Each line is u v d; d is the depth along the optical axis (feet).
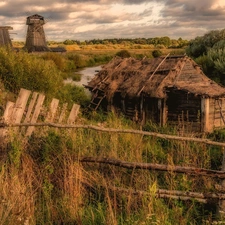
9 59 49.21
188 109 47.88
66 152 20.72
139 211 17.29
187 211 17.40
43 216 17.17
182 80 51.96
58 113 30.60
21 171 19.83
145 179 20.45
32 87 49.14
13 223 14.99
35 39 229.25
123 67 61.11
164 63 55.42
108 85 58.34
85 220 16.92
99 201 18.61
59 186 19.85
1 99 36.94
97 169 21.02
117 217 17.07
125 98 55.16
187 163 23.30
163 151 29.12
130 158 23.24
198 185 20.95
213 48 89.66
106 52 316.19
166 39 520.01
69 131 25.54
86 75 144.56
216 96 45.96
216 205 18.47
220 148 31.14
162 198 18.79
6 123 21.13
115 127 36.65
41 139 22.03
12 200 16.30
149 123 49.98
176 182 20.17
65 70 168.96
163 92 49.52
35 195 18.51
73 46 443.73
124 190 19.12
